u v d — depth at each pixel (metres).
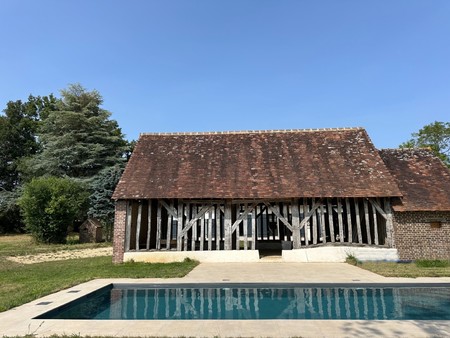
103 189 29.59
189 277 10.70
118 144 35.91
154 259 14.94
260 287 9.61
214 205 15.77
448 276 10.35
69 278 10.92
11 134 41.12
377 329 5.45
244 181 15.83
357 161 16.83
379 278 10.16
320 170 16.30
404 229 14.74
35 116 46.16
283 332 5.32
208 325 5.76
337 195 14.72
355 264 13.50
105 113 35.78
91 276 11.11
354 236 17.39
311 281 9.73
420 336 5.10
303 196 14.73
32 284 9.95
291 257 14.74
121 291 9.67
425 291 9.28
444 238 14.60
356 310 7.70
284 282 9.65
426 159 18.00
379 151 18.91
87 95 35.53
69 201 24.53
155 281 10.00
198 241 20.77
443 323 5.77
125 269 12.73
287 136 19.28
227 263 14.43
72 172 33.47
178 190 15.37
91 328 5.65
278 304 8.42
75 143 33.41
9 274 12.21
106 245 23.45
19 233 37.34
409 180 16.42
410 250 14.54
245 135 19.61
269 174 16.25
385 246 14.69
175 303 8.59
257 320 6.07
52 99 47.59
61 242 24.78
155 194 15.16
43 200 24.09
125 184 15.78
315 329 5.48
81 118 33.44
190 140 19.25
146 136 19.58
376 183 15.34
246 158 17.53
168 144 18.88
